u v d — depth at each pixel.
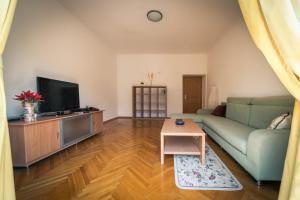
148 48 5.61
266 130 1.54
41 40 2.63
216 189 1.48
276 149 1.42
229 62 3.96
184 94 6.35
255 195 1.39
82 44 3.84
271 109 2.12
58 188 1.50
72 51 3.46
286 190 0.88
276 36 0.81
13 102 2.17
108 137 3.35
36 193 1.43
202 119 3.52
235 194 1.41
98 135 3.52
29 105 2.03
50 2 2.83
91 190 1.47
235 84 3.64
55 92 2.63
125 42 5.09
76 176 1.73
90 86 4.23
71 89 3.07
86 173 1.79
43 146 2.09
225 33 4.21
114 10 3.37
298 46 0.76
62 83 2.81
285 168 0.90
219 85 4.67
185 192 1.44
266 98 2.29
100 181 1.62
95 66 4.49
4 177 0.83
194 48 5.56
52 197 1.38
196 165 1.98
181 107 6.24
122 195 1.40
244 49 3.27
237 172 1.80
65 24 3.23
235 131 2.15
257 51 2.86
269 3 0.80
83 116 3.02
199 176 1.71
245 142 1.68
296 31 0.75
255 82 2.92
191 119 3.24
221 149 2.55
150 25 3.99
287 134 1.43
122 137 3.35
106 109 5.26
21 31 2.28
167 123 2.68
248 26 0.92
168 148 2.16
